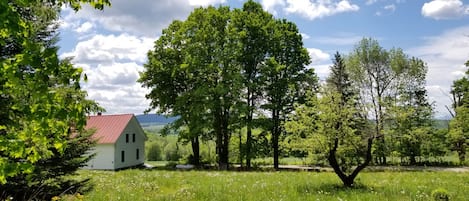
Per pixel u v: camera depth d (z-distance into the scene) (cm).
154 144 7400
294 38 4369
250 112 4188
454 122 3291
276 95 4169
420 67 5097
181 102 4119
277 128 4234
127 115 5488
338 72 4841
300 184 1911
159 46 4519
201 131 4150
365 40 5150
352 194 1566
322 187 1808
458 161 5041
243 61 4241
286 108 4188
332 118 1828
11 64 450
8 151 529
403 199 1454
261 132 4303
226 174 2622
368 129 1892
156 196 1566
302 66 4347
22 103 491
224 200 1470
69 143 1369
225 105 3984
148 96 4575
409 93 5062
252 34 4184
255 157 4188
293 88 4044
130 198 1498
